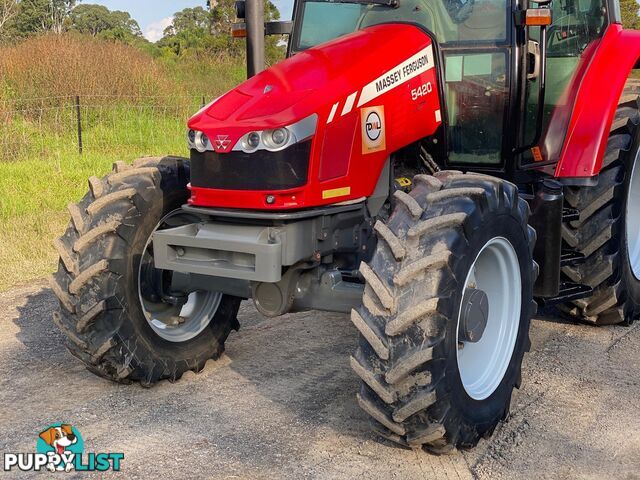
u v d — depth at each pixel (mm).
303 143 3107
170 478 2844
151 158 3891
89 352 3574
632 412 3439
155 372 3732
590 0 4574
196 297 4020
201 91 16906
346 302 3314
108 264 3521
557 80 4277
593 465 2971
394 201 3516
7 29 42969
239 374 3963
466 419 2973
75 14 66438
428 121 3701
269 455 3035
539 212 3877
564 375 3883
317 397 3641
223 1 27219
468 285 3092
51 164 9977
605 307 4496
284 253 3137
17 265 6074
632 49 4566
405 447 3096
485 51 3785
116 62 14305
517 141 3861
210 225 3324
